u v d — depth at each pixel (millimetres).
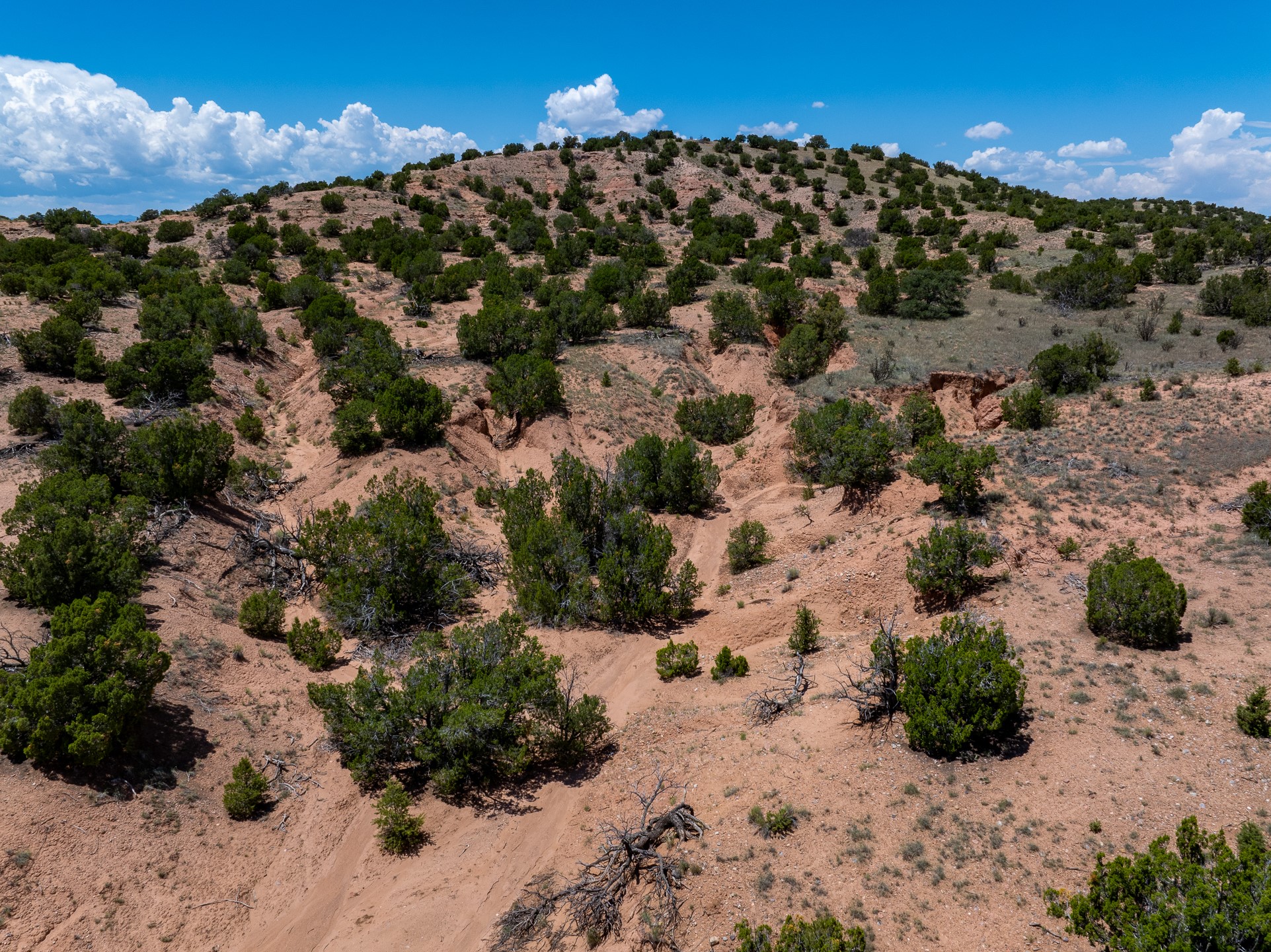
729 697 24781
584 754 22953
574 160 134125
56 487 27422
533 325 56312
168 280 66750
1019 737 18766
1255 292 55219
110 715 18047
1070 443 34688
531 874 18391
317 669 26094
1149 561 21688
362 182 118500
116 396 43875
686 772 21156
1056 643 22250
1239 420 34312
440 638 23672
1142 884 11516
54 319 47125
